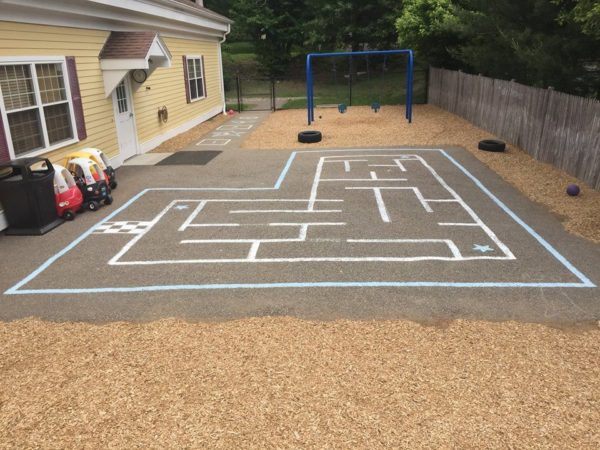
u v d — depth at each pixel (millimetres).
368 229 7910
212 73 21891
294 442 3592
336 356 4594
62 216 8609
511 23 14727
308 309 5547
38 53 9164
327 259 6840
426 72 24312
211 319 5402
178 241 7633
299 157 13141
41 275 6609
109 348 4840
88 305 5793
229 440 3629
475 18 15805
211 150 14430
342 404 3959
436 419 3791
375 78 33969
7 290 6219
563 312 5410
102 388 4246
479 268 6480
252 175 11375
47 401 4109
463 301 5660
